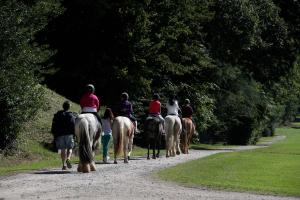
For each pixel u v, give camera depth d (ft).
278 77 166.91
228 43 144.46
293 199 45.39
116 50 121.19
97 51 122.11
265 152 106.93
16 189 48.03
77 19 119.96
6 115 77.87
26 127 88.79
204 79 144.66
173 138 87.97
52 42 122.72
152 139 82.69
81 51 123.13
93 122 62.49
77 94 123.85
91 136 62.13
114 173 61.36
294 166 72.74
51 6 85.10
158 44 120.06
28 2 85.51
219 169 66.54
